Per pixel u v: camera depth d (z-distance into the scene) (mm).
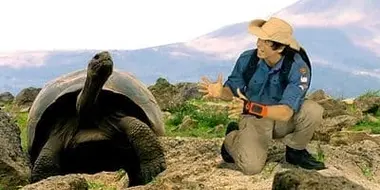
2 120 6188
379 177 5719
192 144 6602
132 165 6238
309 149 6016
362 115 10039
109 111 6105
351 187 3928
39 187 4445
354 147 6387
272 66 5395
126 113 6199
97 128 6086
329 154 5941
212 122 9797
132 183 6234
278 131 5414
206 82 5551
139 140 5953
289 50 5363
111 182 6258
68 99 6125
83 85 6156
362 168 5812
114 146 6105
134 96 6219
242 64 5508
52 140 6055
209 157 6059
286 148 5543
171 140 6852
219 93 5473
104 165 6273
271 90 5395
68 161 6168
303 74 5312
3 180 5738
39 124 6203
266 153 5426
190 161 6113
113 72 6367
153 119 6309
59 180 4516
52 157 5949
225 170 5469
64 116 6172
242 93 5504
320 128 7777
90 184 5832
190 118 9859
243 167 5367
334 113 9664
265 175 5293
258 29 5348
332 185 3918
